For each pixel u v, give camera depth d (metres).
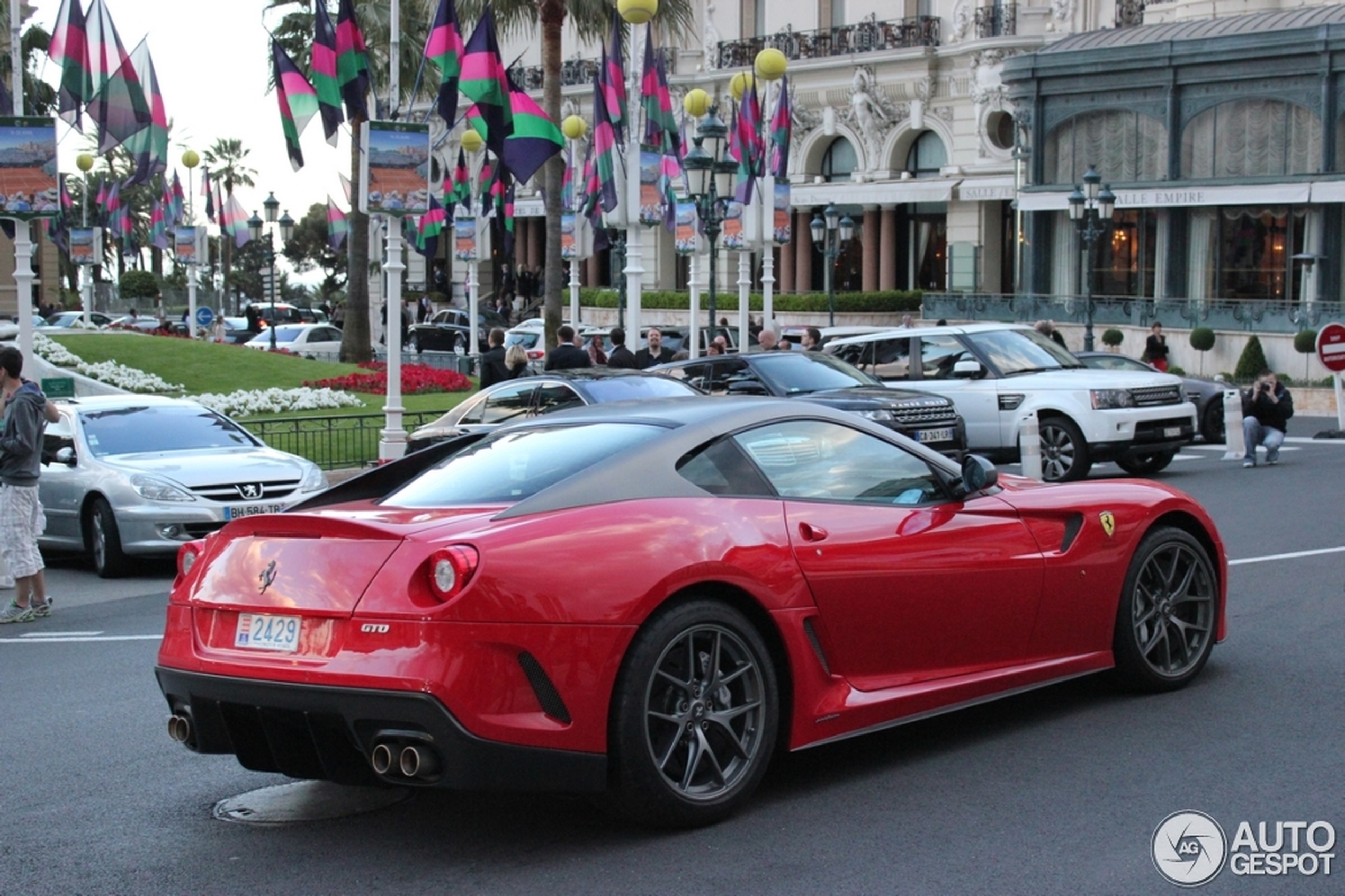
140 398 14.52
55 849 5.26
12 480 10.59
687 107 26.08
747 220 26.59
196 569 5.39
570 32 54.84
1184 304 34.97
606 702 4.84
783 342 21.84
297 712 4.84
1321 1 38.34
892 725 5.74
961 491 6.13
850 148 49.69
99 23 19.19
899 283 49.28
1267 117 35.19
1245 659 7.50
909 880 4.59
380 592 4.77
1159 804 5.25
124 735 6.94
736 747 5.23
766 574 5.31
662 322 50.06
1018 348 17.94
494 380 18.47
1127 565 6.62
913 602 5.78
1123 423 16.67
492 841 5.14
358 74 19.36
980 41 44.12
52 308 56.81
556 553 4.84
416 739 4.62
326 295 93.50
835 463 5.88
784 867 4.75
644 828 5.17
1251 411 18.72
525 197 57.78
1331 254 34.78
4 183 15.77
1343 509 13.63
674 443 5.46
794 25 49.81
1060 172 39.56
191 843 5.29
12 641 9.85
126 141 20.67
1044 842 4.90
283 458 13.55
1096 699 6.80
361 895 4.67
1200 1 39.38
